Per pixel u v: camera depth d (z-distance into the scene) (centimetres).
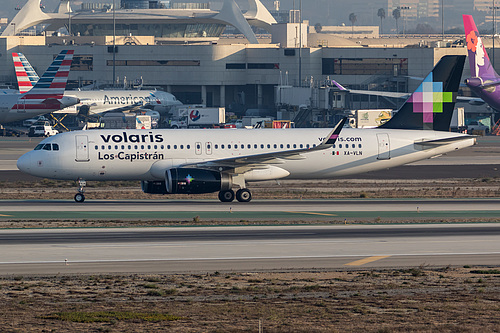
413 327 10200
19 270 14012
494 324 10475
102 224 19250
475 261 15100
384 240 17212
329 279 13538
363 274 13938
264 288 12781
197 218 19900
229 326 10238
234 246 16362
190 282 13225
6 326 10131
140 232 18075
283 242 16875
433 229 18750
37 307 11394
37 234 17688
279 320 10619
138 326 10212
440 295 12338
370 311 11212
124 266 14412
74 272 13900
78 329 10012
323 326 10281
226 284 13088
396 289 12788
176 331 9938
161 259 15012
